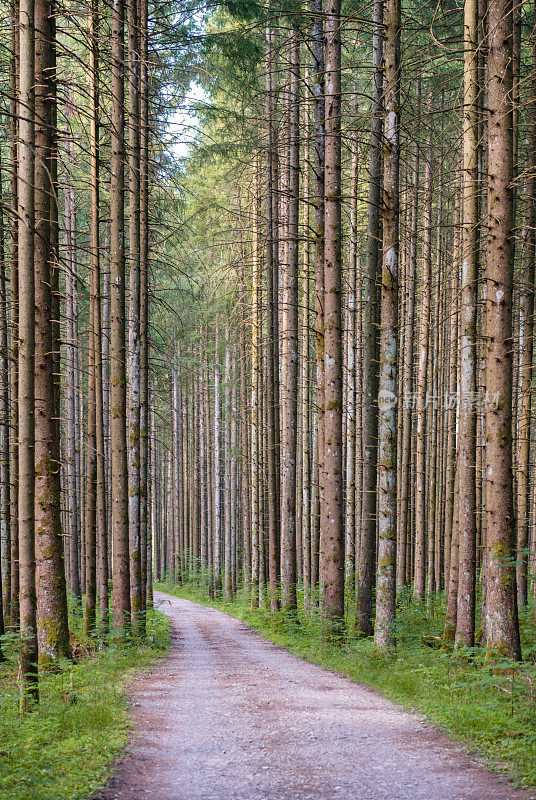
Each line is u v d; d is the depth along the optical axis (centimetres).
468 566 1152
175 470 4459
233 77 1716
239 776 620
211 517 4425
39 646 1137
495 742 681
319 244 1616
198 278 2883
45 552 1141
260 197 2194
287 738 744
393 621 1213
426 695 920
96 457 1617
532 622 1427
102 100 1609
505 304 926
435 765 633
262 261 2327
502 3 922
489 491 928
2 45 1337
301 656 1435
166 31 1639
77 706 847
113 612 1455
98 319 1561
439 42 1020
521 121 1385
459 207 1494
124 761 655
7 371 1570
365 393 1533
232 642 1747
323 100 1559
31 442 824
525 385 1541
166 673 1201
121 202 1468
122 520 1467
